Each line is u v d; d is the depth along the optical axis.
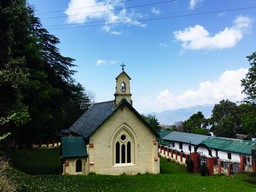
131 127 30.09
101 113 32.16
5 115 20.20
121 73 30.91
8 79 19.70
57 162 35.03
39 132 36.53
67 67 44.97
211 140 48.66
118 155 29.62
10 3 20.56
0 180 11.04
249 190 19.80
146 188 19.88
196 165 34.22
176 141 56.91
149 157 30.73
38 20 40.69
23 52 27.75
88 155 28.02
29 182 19.19
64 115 60.03
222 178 25.27
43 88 32.44
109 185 20.88
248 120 31.02
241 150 40.28
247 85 32.22
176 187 20.19
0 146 21.44
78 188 18.91
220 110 75.12
